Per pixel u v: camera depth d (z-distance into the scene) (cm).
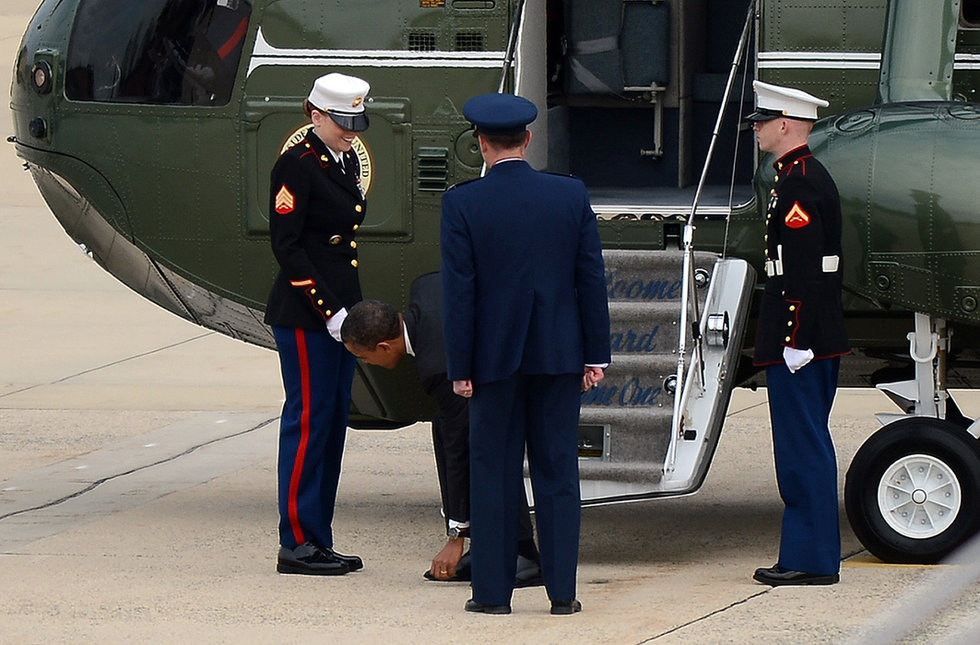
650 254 2694
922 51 2716
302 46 2867
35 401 4559
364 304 2220
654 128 3472
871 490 2498
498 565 2150
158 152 2900
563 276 2086
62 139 2931
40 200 8275
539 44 3056
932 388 2561
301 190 2411
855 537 2811
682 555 2673
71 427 4172
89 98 2925
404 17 2852
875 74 2800
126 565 2539
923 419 2492
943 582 1534
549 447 2114
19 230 7550
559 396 2102
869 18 2803
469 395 2095
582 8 3459
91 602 2264
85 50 2933
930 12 2734
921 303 2514
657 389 2588
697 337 2544
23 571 2488
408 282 2884
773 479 3481
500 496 2134
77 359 5216
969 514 2445
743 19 3522
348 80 2433
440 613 2173
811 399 2309
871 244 2533
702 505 3194
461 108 2839
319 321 2420
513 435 2125
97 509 3119
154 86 2906
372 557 2642
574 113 3531
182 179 2898
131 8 2928
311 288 2391
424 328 2228
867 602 2192
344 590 2347
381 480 3519
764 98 2320
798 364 2259
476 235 2061
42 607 2234
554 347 2078
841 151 2566
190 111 2891
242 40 2883
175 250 2920
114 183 2920
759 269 2767
